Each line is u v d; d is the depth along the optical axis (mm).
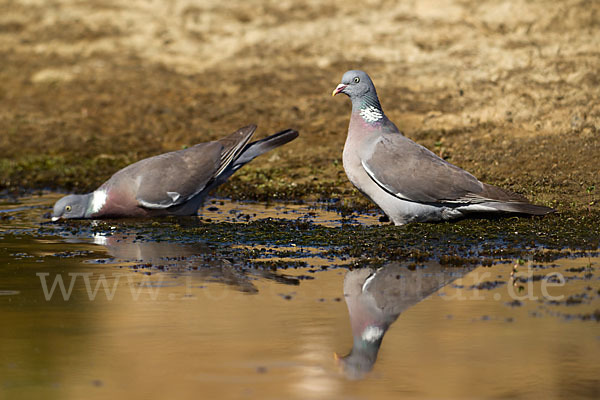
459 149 16516
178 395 7059
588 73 19094
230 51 23797
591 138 16031
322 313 8984
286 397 7000
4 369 7652
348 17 24609
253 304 9328
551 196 13664
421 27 23156
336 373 7492
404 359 7766
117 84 22578
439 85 20125
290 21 24922
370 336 8328
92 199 13906
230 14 25875
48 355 7953
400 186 12422
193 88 21844
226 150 14188
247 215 13883
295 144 18156
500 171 15125
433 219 12766
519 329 8344
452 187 12281
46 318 8992
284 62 22734
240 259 11266
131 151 18578
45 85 23016
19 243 12375
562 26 21812
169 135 19344
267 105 20359
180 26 25641
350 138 13125
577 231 11977
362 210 14016
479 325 8492
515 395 6984
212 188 14328
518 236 11836
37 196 15805
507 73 19969
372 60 22031
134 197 13719
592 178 14250
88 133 19766
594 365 7480
